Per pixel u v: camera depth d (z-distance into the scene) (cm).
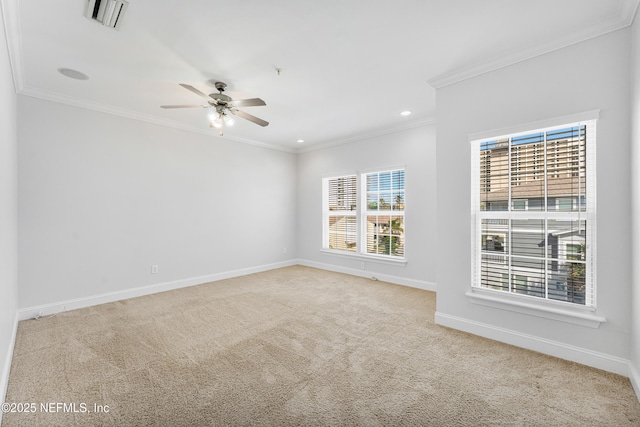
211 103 296
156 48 237
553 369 212
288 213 610
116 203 380
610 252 206
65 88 313
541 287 242
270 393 187
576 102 218
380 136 484
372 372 211
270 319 313
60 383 197
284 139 537
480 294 269
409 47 237
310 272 548
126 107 370
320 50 241
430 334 274
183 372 211
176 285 437
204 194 473
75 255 347
